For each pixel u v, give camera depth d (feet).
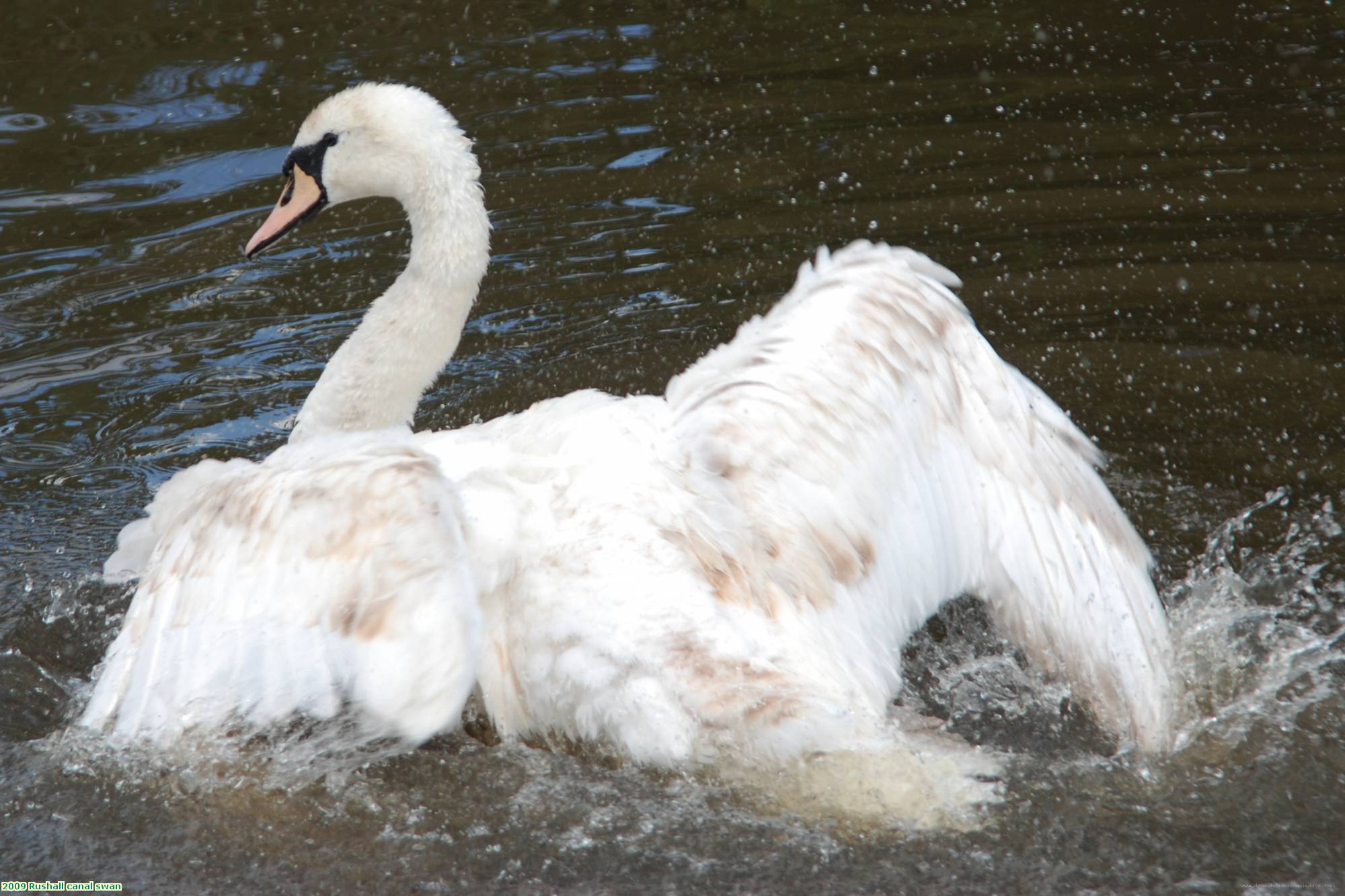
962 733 24.17
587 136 53.72
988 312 40.63
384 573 20.49
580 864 21.15
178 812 22.34
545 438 23.84
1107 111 53.98
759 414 22.44
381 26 66.03
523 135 53.93
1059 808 21.77
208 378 39.70
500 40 63.98
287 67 60.80
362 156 32.91
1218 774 22.59
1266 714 24.08
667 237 45.88
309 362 40.37
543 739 22.18
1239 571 29.35
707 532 21.83
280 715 20.85
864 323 23.41
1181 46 60.39
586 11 68.13
